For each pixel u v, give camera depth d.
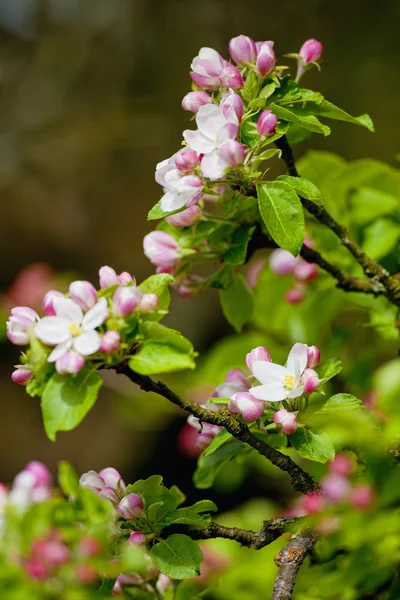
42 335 1.53
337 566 1.71
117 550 1.57
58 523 1.57
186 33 4.15
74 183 4.17
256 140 1.59
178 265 1.69
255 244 1.70
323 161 1.86
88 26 4.41
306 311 1.88
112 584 1.57
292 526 1.60
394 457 1.62
